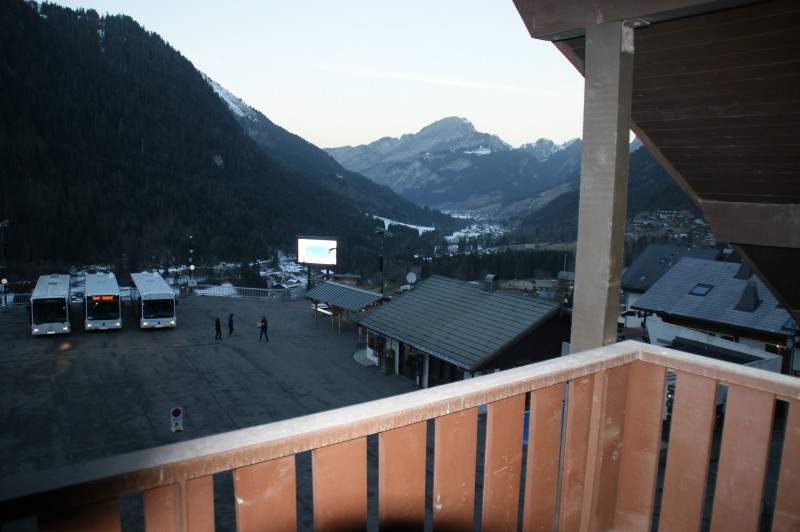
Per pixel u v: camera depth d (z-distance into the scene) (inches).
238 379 1029.8
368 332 1155.9
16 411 859.4
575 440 96.5
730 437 95.8
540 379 83.4
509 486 81.7
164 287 1427.2
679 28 152.9
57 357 1139.3
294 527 59.6
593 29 123.6
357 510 64.2
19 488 42.6
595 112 121.7
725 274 1315.2
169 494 51.0
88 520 46.8
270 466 56.7
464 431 73.7
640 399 105.5
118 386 979.9
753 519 93.6
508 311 965.8
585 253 121.4
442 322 1005.2
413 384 1013.2
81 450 733.9
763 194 231.1
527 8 133.1
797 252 268.8
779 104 174.4
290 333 1390.3
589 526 102.4
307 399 935.0
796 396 86.8
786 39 146.7
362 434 62.0
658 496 505.7
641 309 1321.4
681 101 187.8
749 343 1128.8
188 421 836.0
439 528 72.9
